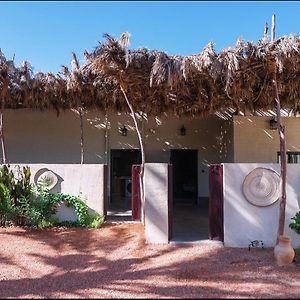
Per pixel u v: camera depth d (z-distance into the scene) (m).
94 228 9.65
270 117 14.30
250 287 5.92
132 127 15.54
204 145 15.77
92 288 5.92
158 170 8.62
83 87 11.18
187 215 12.93
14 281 6.29
